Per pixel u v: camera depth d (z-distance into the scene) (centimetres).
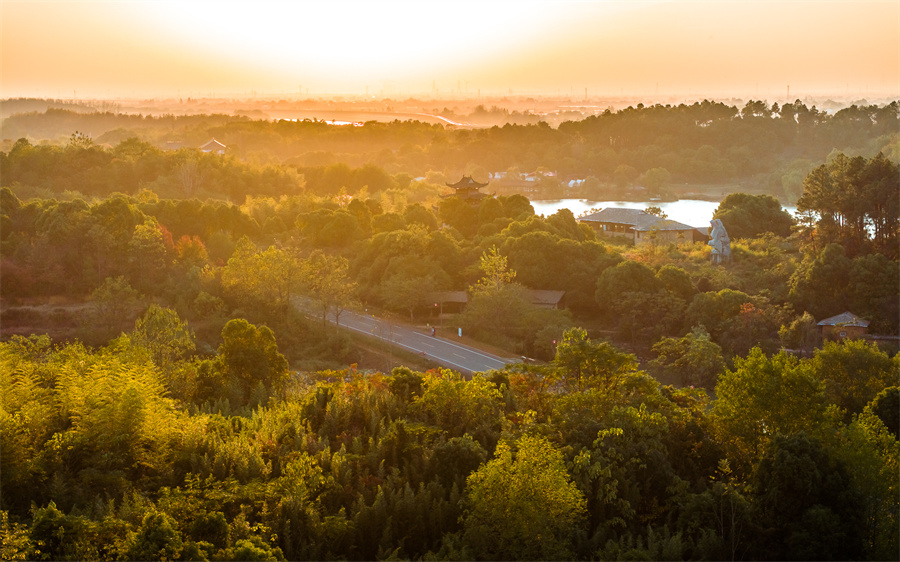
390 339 7819
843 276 8050
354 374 5084
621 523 3064
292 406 4244
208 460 3353
